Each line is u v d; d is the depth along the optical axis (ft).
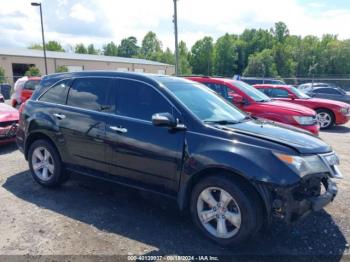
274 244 11.00
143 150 12.22
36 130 15.71
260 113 24.17
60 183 15.71
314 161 10.37
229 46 299.99
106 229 11.81
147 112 12.57
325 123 36.42
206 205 11.28
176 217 12.87
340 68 239.71
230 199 10.52
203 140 11.04
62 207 13.62
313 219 12.82
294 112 23.45
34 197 14.65
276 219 9.91
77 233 11.48
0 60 116.06
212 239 11.00
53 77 16.22
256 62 246.06
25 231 11.55
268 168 9.87
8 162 20.34
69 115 14.55
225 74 303.48
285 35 347.15
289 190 9.66
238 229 10.37
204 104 13.07
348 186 16.56
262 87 39.91
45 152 15.75
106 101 13.73
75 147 14.37
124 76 13.67
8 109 24.70
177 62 65.51
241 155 10.27
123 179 13.12
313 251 10.62
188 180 11.23
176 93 12.70
